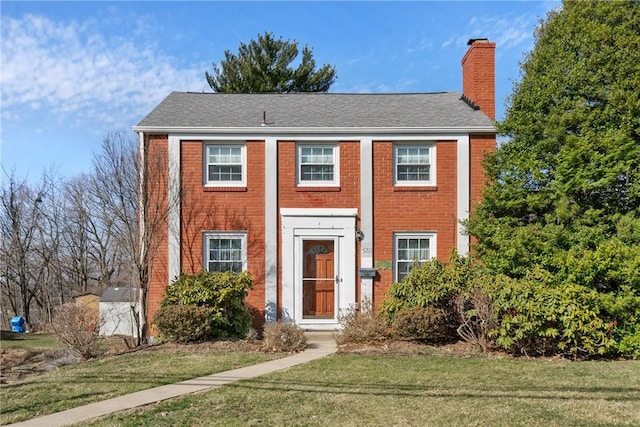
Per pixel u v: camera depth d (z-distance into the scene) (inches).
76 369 370.0
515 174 505.0
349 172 547.2
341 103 629.9
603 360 377.1
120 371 354.0
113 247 1147.3
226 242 546.3
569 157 459.5
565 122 475.2
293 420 237.0
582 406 252.1
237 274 528.4
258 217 544.4
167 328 453.4
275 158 545.6
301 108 608.7
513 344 391.5
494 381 306.5
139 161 530.6
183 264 537.6
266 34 1084.5
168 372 346.9
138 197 530.3
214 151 550.0
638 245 421.1
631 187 449.4
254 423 233.8
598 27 476.4
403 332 426.6
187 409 257.6
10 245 1142.3
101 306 663.1
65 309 461.4
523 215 504.1
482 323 400.2
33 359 514.9
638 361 372.5
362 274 535.8
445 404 258.1
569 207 467.8
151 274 533.0
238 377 327.6
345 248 542.6
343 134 546.6
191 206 542.3
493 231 493.4
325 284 544.1
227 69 1079.0
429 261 491.2
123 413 253.3
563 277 419.8
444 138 546.6
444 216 545.3
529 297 386.9
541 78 502.9
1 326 1152.2
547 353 391.5
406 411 247.4
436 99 645.9
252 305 538.3
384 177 546.9
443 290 437.7
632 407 249.9
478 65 616.4
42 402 279.3
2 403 278.7
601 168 446.0
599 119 469.1
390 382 306.8
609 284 407.8
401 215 545.0
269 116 578.9
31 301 1230.3
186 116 568.1
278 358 391.9
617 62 470.0
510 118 519.5
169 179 536.1
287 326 442.0
